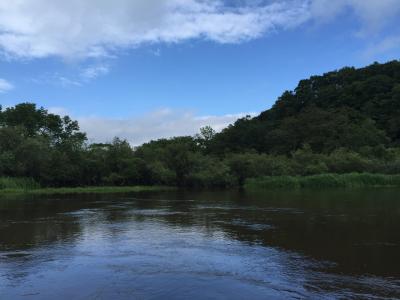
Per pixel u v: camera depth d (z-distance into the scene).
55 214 28.38
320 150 105.62
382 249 16.19
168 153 79.56
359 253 15.51
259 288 11.27
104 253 15.54
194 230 20.86
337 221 23.94
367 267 13.51
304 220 24.45
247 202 38.28
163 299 10.42
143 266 13.58
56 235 19.55
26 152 66.06
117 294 10.81
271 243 17.41
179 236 19.11
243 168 79.31
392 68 138.00
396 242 17.59
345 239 18.28
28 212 29.78
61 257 14.95
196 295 10.71
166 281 11.89
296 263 13.99
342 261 14.30
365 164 81.19
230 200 41.09
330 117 115.44
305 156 87.62
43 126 90.56
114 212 29.55
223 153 114.25
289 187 68.81
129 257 14.85
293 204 35.50
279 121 132.25
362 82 133.62
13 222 24.14
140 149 82.12
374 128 109.62
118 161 76.31
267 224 22.89
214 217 26.20
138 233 19.98
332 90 138.75
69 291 11.09
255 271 12.98
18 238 18.81
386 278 12.27
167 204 36.50
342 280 12.05
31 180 66.25
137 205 35.59
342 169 81.62
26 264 13.95
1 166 64.06
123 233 20.02
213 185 76.62
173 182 78.31
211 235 19.36
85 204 36.88
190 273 12.72
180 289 11.18
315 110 120.62
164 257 14.83
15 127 71.56
